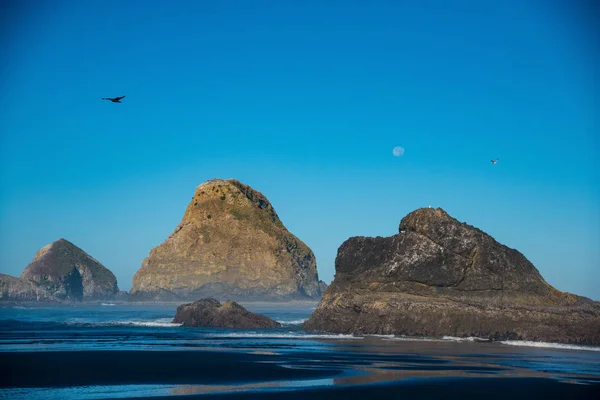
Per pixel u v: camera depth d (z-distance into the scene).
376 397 33.47
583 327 60.72
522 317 62.88
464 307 65.00
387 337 64.94
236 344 58.34
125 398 32.66
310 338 64.44
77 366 42.75
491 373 41.09
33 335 67.81
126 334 69.75
